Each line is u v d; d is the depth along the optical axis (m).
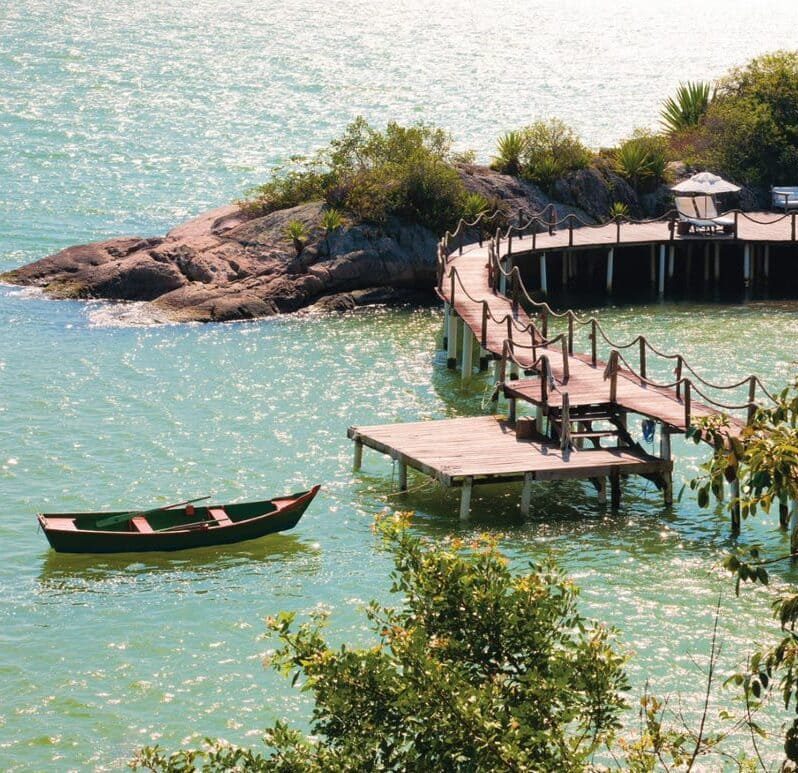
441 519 37.03
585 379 42.91
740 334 56.62
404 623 16.31
